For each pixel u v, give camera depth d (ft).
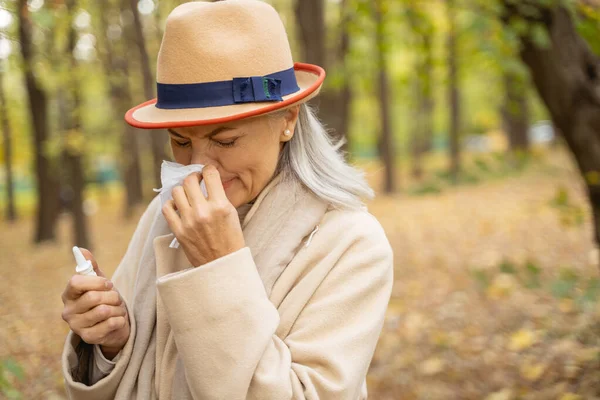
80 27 29.40
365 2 15.01
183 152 4.71
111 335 4.76
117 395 4.83
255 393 4.19
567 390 12.12
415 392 14.20
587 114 11.47
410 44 15.92
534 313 16.24
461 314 18.04
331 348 4.48
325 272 4.72
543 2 10.37
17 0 9.25
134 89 47.29
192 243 4.33
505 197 40.60
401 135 104.73
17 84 49.70
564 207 12.37
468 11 12.85
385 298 4.84
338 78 21.88
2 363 9.74
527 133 61.05
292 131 4.83
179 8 4.51
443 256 27.02
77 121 37.91
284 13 35.40
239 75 4.36
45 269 33.60
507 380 13.43
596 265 19.34
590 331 13.98
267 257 4.73
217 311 4.19
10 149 63.98
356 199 5.07
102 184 97.86
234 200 4.69
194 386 4.26
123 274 5.57
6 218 69.77
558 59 11.43
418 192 14.07
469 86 77.00
